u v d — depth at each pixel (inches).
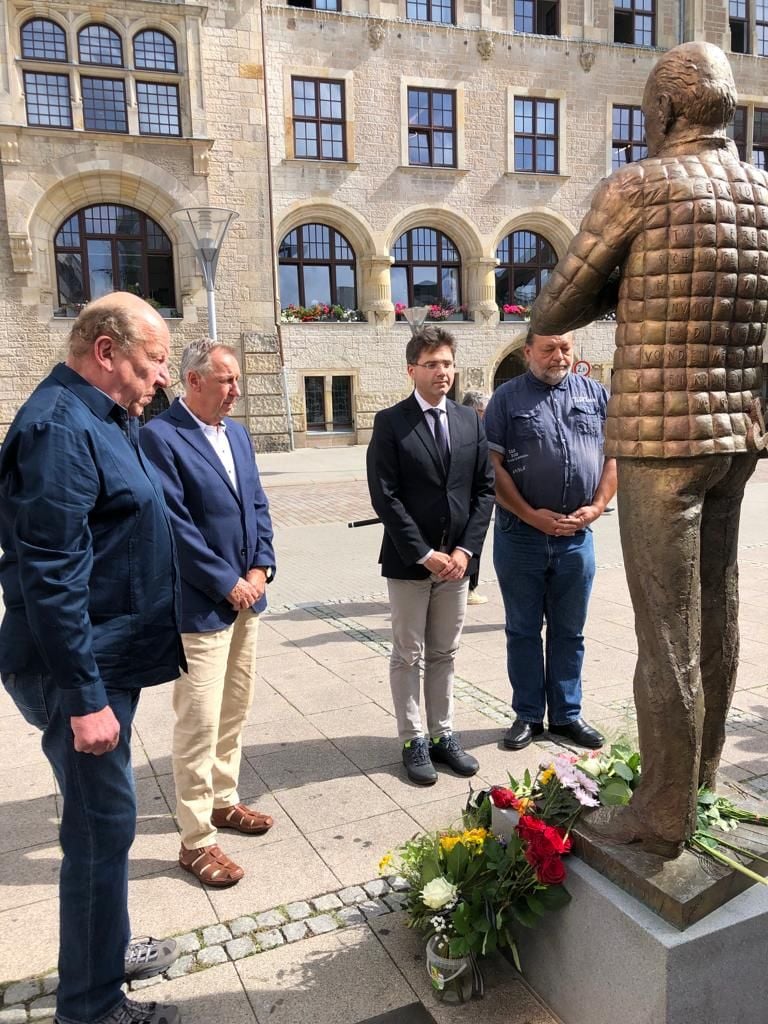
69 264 801.6
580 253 77.2
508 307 975.0
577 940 81.3
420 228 939.3
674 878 75.1
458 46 905.5
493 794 96.6
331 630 238.2
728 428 74.4
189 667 110.7
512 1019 84.3
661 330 73.6
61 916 82.0
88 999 82.5
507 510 149.7
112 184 782.5
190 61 778.2
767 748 147.5
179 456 113.3
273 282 834.8
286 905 106.0
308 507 500.1
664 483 75.0
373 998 89.1
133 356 81.5
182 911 105.3
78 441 75.5
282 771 144.4
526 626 151.9
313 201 876.0
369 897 107.1
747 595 264.7
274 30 845.8
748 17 1021.2
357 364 909.8
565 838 83.7
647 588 77.0
